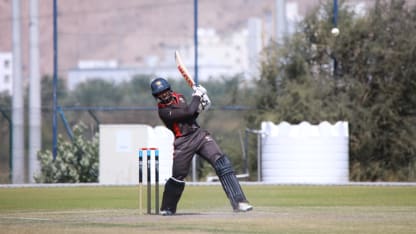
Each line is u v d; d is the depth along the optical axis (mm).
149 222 52719
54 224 52062
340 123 111938
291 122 128375
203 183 108125
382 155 126500
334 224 51125
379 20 130000
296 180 110750
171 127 58094
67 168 117312
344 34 130000
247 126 133500
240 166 131250
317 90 129000
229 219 54250
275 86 134125
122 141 112375
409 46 126500
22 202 76312
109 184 108438
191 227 49562
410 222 52312
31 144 126375
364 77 129625
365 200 76000
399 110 126938
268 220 53469
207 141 58062
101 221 53906
